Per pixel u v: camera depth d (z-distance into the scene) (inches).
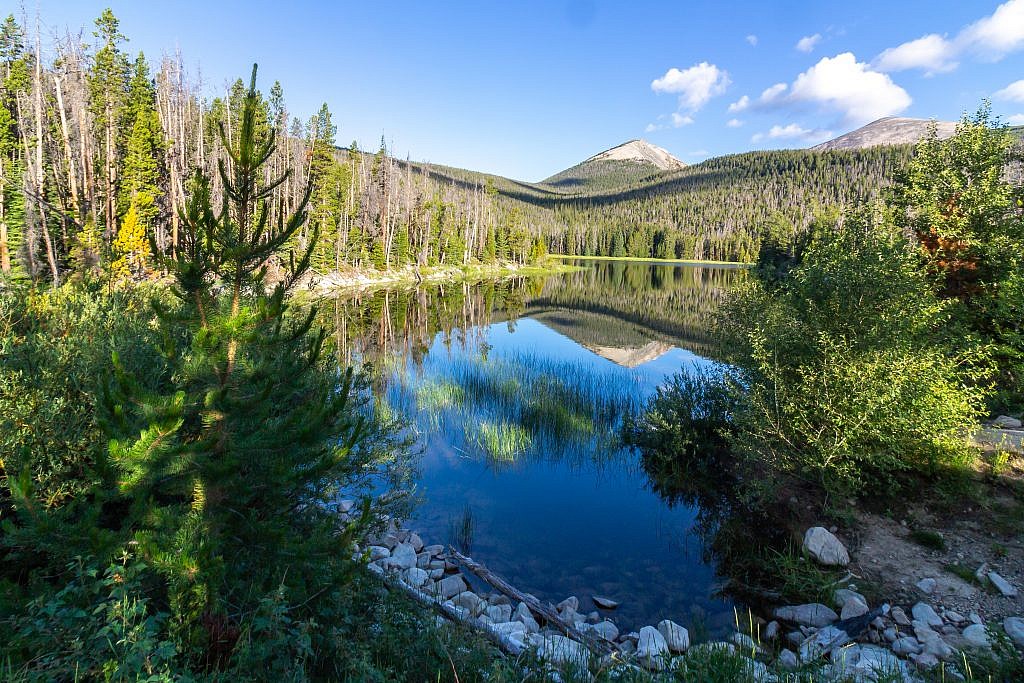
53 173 1422.2
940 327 447.8
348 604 167.6
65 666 102.6
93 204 1333.7
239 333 139.5
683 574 341.1
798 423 403.2
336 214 2380.7
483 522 405.7
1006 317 510.3
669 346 1205.7
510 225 4192.9
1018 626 254.1
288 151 2213.3
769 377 423.8
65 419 187.8
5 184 1183.6
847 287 423.8
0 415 177.2
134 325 266.1
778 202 7618.1
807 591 311.9
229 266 142.7
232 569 144.2
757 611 303.0
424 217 3014.3
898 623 273.6
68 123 1467.8
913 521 355.9
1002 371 521.7
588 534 392.5
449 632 195.3
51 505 173.5
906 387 362.3
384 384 740.7
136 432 134.8
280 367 164.2
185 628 123.0
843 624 278.5
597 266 4835.1
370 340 1114.7
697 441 541.0
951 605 284.2
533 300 2202.3
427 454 536.1
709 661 187.6
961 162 636.1
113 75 1588.3
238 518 150.6
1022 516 335.9
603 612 301.6
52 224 1268.5
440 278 2901.1
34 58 1405.0
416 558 338.6
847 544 347.3
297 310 199.5
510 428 589.9
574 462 534.6
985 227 592.1
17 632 108.7
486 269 3560.5
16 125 1412.4
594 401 707.4
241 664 116.2
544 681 179.3
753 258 5506.9
